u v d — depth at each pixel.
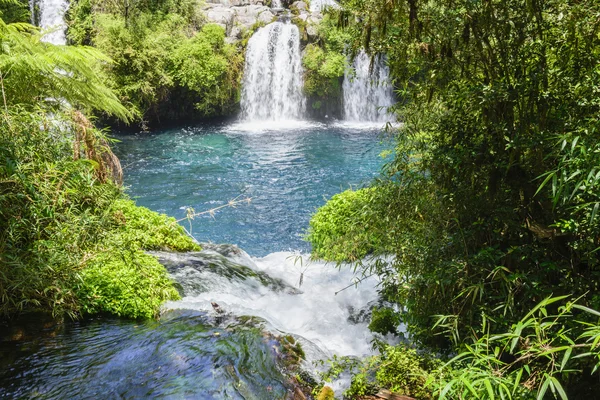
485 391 2.09
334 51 16.09
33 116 4.25
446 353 3.27
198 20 16.39
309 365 3.40
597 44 2.72
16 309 3.82
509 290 2.57
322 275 5.44
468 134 3.00
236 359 3.35
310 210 8.77
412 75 3.33
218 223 8.22
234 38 16.50
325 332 4.18
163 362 3.28
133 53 14.19
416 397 2.98
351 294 4.86
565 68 2.74
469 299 3.01
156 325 3.86
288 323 4.39
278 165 11.27
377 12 3.02
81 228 4.08
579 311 2.50
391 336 4.01
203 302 4.36
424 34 3.02
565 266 2.65
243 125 15.78
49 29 5.96
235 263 5.48
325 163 11.38
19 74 5.07
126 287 4.10
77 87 5.59
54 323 3.80
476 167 2.94
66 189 4.14
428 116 3.28
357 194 6.29
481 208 3.00
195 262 5.16
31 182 3.87
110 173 5.64
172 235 5.73
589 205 2.33
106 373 3.15
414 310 3.45
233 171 10.84
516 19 2.77
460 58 3.03
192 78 15.04
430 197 3.31
